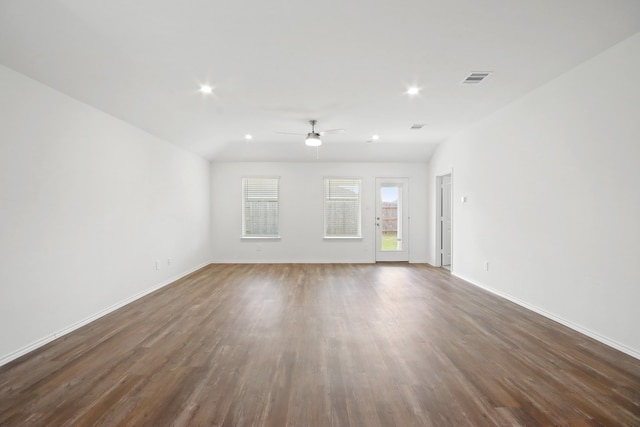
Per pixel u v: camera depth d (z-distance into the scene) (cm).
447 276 608
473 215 538
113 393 219
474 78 353
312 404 206
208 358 271
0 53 258
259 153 726
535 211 388
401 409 201
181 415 195
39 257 302
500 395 216
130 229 446
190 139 583
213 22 245
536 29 258
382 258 771
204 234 722
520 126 413
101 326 349
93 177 375
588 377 238
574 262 331
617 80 283
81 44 271
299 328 340
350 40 273
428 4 226
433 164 728
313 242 768
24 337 285
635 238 270
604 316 298
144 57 297
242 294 479
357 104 434
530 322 355
